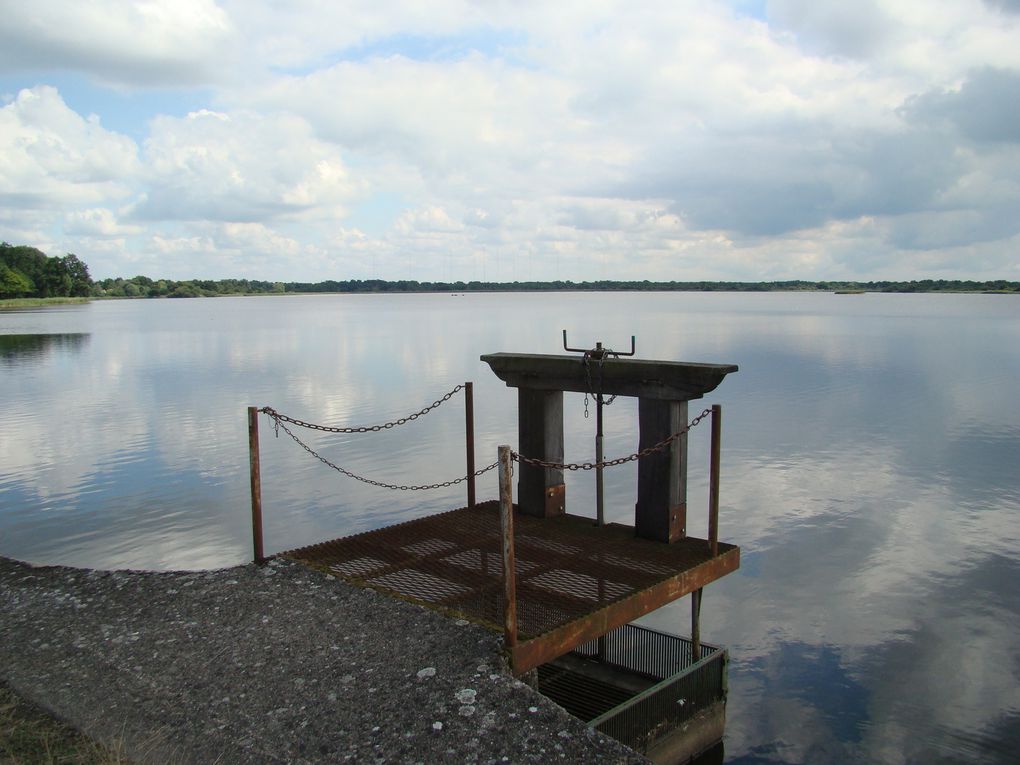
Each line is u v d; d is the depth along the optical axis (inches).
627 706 301.1
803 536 645.3
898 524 673.6
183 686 235.8
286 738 208.7
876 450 936.9
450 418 1116.5
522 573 309.4
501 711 220.1
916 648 470.3
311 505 694.5
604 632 274.5
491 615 273.1
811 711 408.2
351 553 338.6
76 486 748.6
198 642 263.1
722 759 349.7
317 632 266.8
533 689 245.3
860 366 1843.0
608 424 1062.4
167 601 297.0
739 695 421.1
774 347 2381.9
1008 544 628.7
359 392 1364.4
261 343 2556.6
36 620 285.0
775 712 406.0
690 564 314.8
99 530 617.3
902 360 1985.7
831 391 1423.5
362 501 708.0
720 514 698.2
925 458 896.3
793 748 375.6
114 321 4052.7
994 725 394.6
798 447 953.5
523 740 208.4
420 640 258.2
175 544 584.7
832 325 3764.8
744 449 943.7
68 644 265.0
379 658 248.2
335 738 208.7
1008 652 465.7
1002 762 366.3
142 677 241.6
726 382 1560.0
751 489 772.0
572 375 356.8
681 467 339.6
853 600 531.5
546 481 374.6
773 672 445.7
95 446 931.3
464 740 207.9
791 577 567.2
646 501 344.8
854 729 390.9
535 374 370.6
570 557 325.4
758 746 376.5
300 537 605.6
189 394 1349.7
